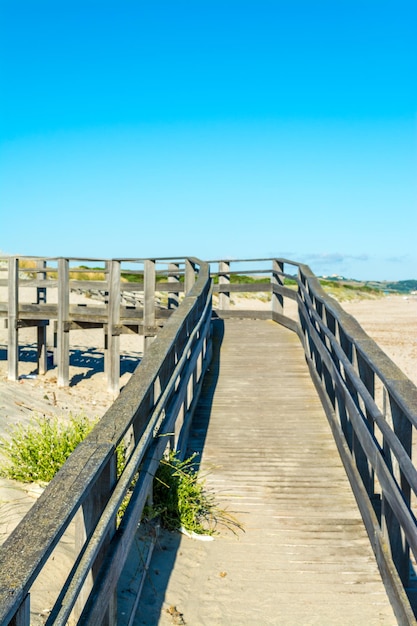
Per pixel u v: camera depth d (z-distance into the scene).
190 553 4.30
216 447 6.28
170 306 14.53
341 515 4.88
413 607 3.58
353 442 5.07
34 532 2.01
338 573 4.06
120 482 3.01
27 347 18.89
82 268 29.61
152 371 3.97
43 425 5.67
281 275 12.77
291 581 3.97
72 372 15.59
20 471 4.97
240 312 13.72
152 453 4.11
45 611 3.04
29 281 14.25
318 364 8.22
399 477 3.62
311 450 6.19
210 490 5.31
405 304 60.62
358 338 4.82
